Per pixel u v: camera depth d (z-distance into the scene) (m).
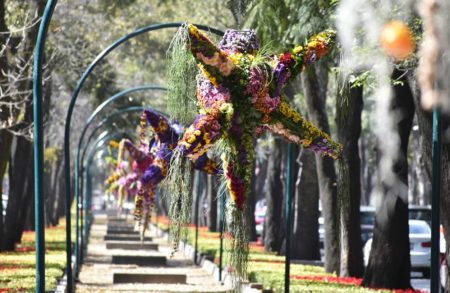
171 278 23.05
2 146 23.06
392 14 6.84
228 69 8.69
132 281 22.92
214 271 25.20
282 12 15.16
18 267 21.16
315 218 28.31
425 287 22.50
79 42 34.00
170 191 8.91
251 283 19.16
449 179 12.54
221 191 9.30
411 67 11.00
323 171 22.73
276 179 32.75
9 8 23.38
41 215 9.72
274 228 32.47
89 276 24.73
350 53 9.62
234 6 13.66
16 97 22.64
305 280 18.81
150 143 19.36
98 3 34.31
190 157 8.88
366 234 28.84
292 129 9.22
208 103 8.84
